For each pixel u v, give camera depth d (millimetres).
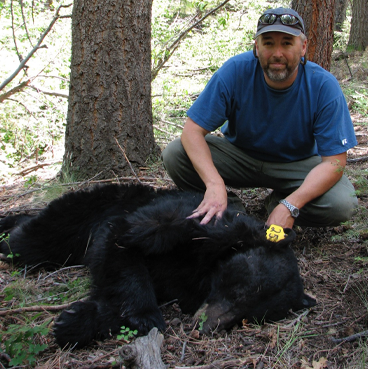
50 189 4473
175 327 2596
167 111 7285
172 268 2801
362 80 9125
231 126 3506
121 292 2547
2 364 2207
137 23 4578
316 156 3584
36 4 9914
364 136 6141
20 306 2697
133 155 4762
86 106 4598
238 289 2461
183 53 10766
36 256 3449
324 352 2367
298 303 2625
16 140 7180
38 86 7148
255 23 11898
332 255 3424
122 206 3420
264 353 2307
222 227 2721
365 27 12742
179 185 3799
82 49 4516
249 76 3180
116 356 2283
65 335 2367
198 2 8438
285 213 3004
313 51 5305
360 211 3412
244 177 3732
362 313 2658
